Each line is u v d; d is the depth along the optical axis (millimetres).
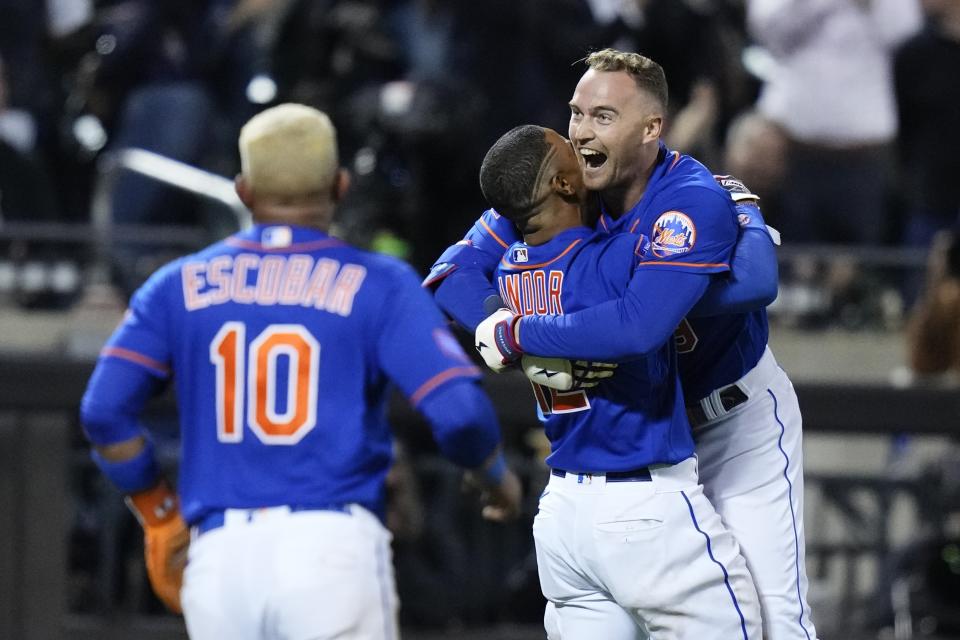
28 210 27938
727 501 13406
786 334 26609
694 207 11789
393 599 12594
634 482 12359
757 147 28359
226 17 29922
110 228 25938
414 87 24641
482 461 12688
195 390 12727
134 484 13180
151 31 28922
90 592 22062
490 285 12727
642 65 11906
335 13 26875
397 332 12523
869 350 26422
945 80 28984
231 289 12742
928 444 25531
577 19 28000
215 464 12586
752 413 13414
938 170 29047
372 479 12633
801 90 28875
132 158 26828
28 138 30375
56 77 30641
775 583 13273
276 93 26750
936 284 24109
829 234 29172
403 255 23844
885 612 22250
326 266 12766
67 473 20453
